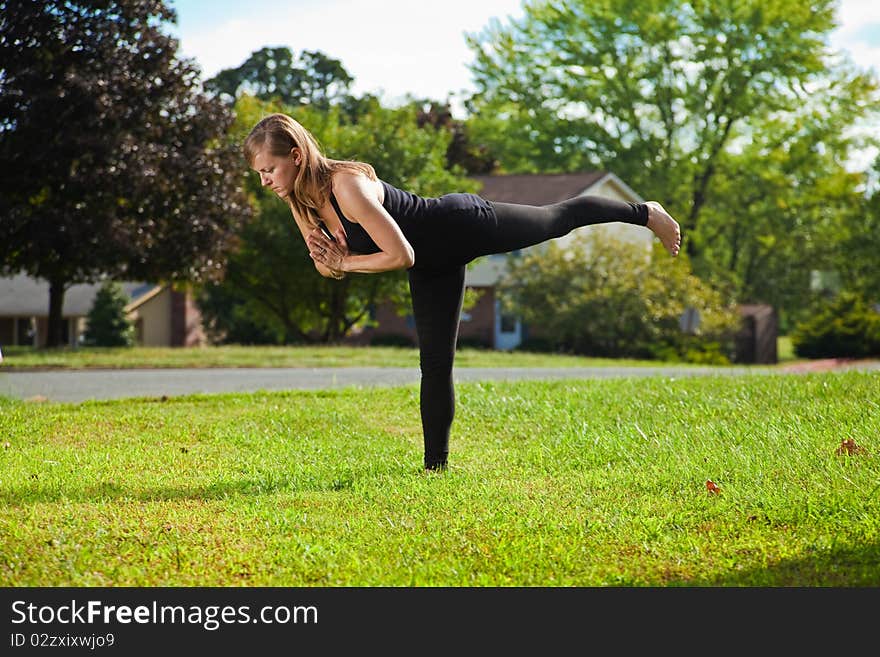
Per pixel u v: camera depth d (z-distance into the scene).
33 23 21.78
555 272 33.78
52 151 21.08
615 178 41.38
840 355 42.56
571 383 11.28
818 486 5.53
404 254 5.38
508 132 50.41
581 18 47.69
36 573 4.14
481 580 4.07
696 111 46.91
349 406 10.20
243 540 4.68
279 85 60.41
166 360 20.69
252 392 12.36
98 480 6.32
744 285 51.25
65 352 23.39
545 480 6.27
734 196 48.91
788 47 45.53
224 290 33.88
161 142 24.06
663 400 9.43
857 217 50.56
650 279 32.91
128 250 21.94
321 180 5.42
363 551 4.50
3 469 6.75
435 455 6.70
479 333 40.22
